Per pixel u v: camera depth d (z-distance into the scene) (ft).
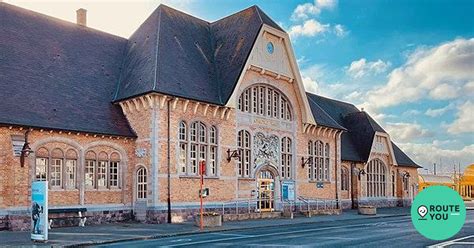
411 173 179.01
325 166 130.00
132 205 90.22
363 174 152.76
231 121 102.27
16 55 85.10
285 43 115.75
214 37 115.24
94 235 65.26
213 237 63.98
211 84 102.06
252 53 105.70
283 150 116.57
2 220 72.90
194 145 95.14
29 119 77.56
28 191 76.13
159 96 88.48
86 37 101.30
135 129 91.50
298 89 119.55
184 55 101.35
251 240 59.21
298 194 118.42
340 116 164.96
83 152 84.38
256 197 106.93
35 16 94.38
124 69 101.45
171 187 88.74
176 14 108.99
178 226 79.92
